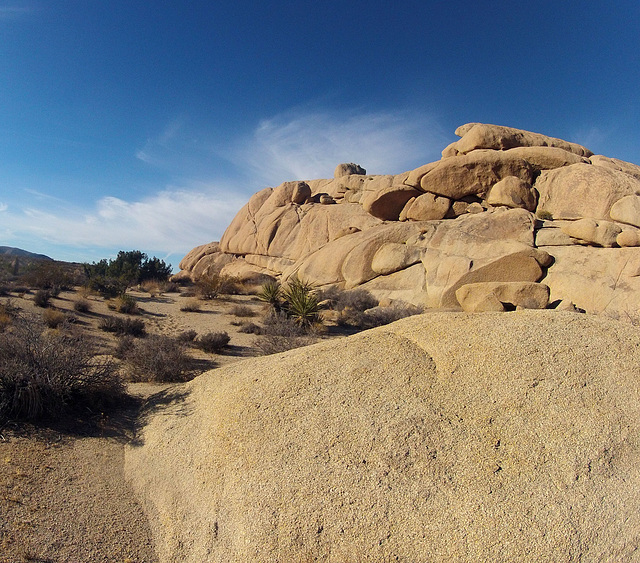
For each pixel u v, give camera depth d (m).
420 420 4.08
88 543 3.91
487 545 3.07
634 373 4.43
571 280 20.08
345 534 3.29
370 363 5.00
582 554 3.02
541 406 4.12
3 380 6.37
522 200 25.69
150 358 9.65
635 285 18.28
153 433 5.65
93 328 15.16
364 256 26.48
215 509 3.89
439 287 22.30
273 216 40.97
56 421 6.35
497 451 3.74
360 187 39.00
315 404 4.51
